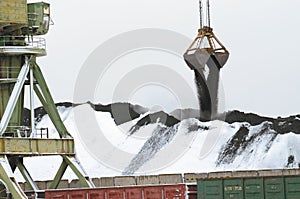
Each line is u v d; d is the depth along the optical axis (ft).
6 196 326.65
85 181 338.54
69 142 342.23
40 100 348.79
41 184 404.77
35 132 333.62
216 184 313.53
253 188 301.84
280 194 294.87
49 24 349.00
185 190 315.17
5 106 338.95
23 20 332.19
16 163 353.51
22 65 341.21
